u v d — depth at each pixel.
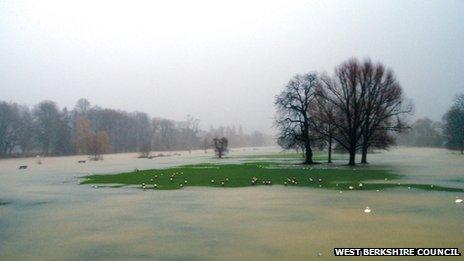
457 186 42.47
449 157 119.12
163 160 126.81
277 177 53.72
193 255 19.23
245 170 66.75
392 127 81.44
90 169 84.06
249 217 27.45
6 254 20.00
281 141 91.44
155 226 25.27
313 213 28.47
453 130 156.62
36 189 46.50
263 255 19.08
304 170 65.75
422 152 170.75
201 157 146.88
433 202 32.31
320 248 20.00
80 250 20.42
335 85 82.62
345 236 22.11
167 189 43.66
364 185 44.00
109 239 22.38
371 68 80.06
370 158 115.81
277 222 25.80
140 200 35.91
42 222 27.17
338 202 32.91
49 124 185.25
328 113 82.06
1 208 33.12
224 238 22.12
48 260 18.98
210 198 36.41
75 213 30.22
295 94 87.69
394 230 23.16
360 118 81.12
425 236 21.75
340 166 76.88
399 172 60.78
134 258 18.94
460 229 23.16
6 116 174.62
